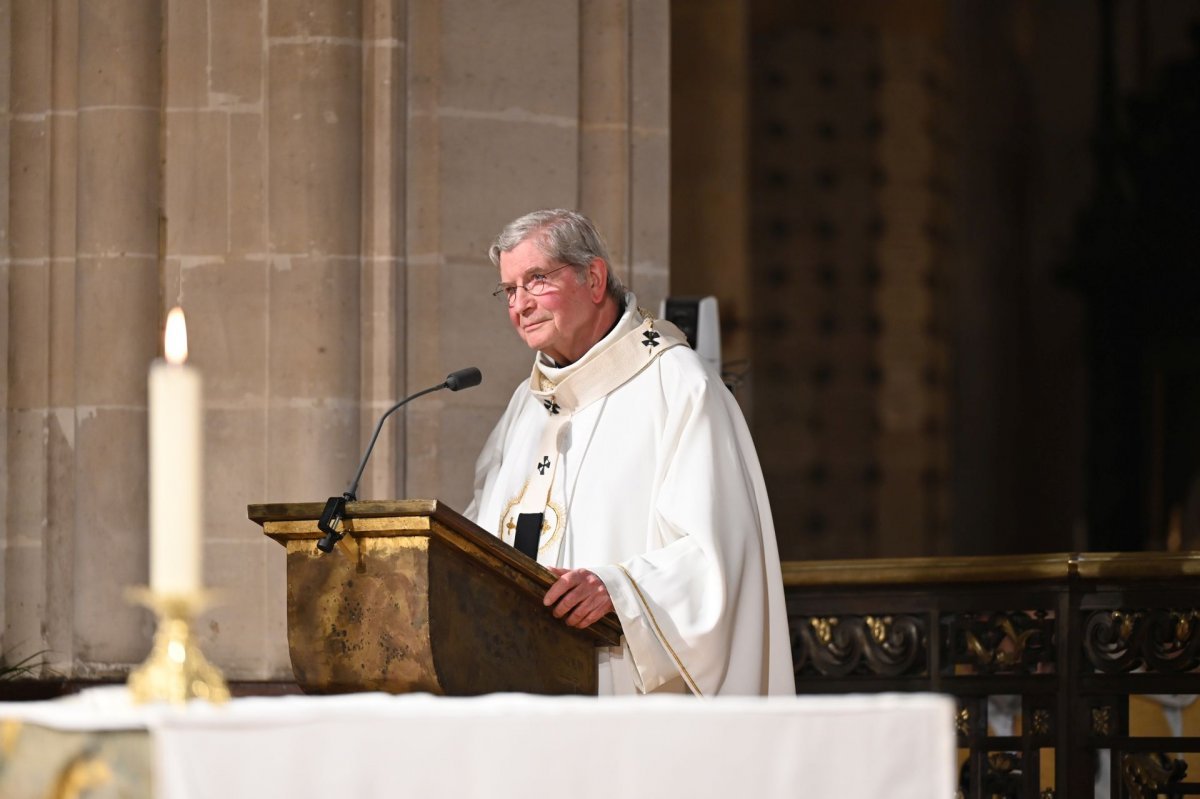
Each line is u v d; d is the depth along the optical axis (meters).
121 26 17.25
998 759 15.91
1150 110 35.41
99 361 17.03
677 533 11.80
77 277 17.23
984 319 35.59
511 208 17.78
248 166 17.25
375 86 17.38
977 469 35.41
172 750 6.39
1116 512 35.19
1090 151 35.59
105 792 6.73
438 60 17.61
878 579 16.09
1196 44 35.28
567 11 18.17
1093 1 35.81
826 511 34.66
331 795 6.48
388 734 6.55
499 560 10.30
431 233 17.47
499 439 13.57
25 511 17.52
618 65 18.34
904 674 16.03
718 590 11.33
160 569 6.15
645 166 18.45
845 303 34.81
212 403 17.08
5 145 17.83
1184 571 14.65
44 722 6.80
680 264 33.75
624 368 12.45
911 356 35.09
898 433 34.94
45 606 17.30
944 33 35.44
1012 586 15.54
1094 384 35.38
